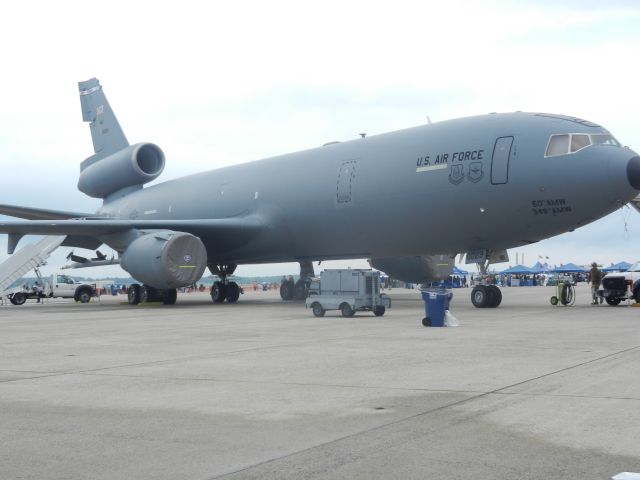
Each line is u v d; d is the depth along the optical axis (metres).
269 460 4.90
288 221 27.52
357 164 24.94
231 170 31.41
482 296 22.58
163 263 25.16
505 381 7.95
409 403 6.79
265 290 72.31
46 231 27.44
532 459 4.83
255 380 8.32
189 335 14.42
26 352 11.59
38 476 4.60
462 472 4.56
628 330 14.21
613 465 4.67
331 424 5.97
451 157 21.98
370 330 14.93
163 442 5.44
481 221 21.59
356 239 25.44
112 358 10.63
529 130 20.83
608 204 19.83
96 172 38.28
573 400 6.79
